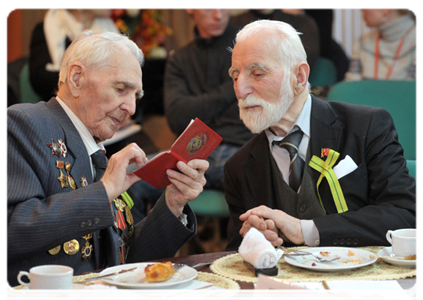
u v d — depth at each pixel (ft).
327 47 15.12
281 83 6.84
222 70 12.91
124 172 5.36
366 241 6.06
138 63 6.24
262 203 7.27
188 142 5.53
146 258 6.22
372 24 14.67
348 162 6.86
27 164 5.37
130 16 15.98
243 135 11.97
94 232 5.66
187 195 5.93
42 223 4.93
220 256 5.37
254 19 14.19
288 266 4.81
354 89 10.29
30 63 14.87
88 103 6.04
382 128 7.06
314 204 6.82
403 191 6.52
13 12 15.97
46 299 3.84
